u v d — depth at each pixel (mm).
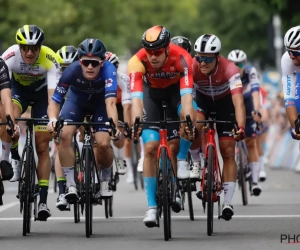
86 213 21781
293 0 48625
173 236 21969
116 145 33750
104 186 24203
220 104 24453
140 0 138875
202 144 26688
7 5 69312
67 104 23406
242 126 22531
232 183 23125
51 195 35062
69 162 22766
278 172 50469
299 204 30391
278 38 61438
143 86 23188
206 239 21250
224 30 89250
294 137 22172
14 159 24406
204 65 23141
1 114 23109
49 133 23531
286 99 22875
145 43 21297
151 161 21797
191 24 124438
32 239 21641
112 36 84938
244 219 25828
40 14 73500
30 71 24156
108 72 22672
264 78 78188
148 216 21484
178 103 23078
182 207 24906
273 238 21281
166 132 21516
